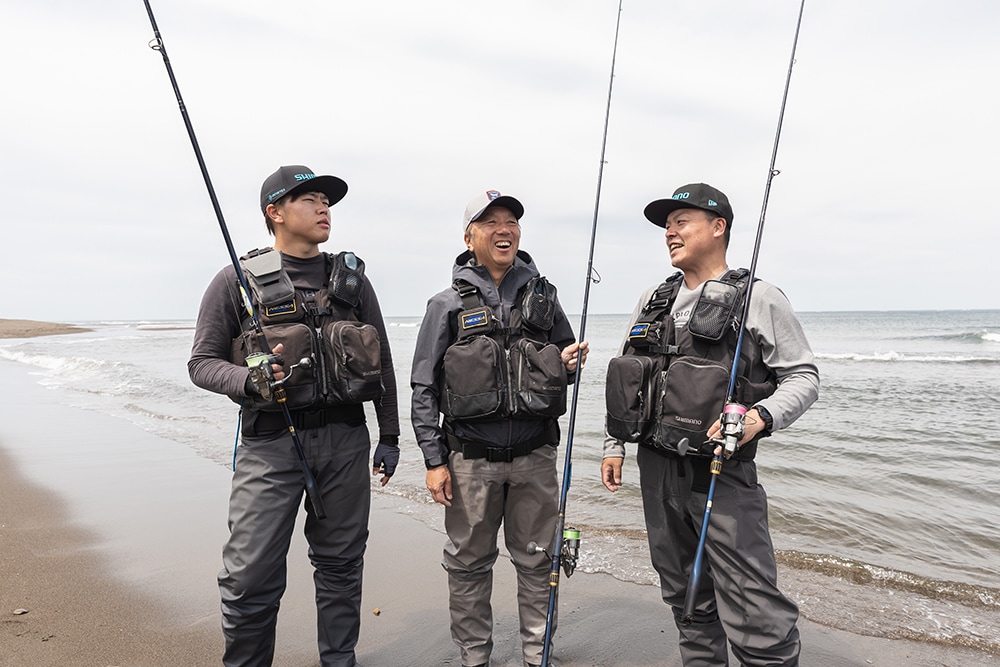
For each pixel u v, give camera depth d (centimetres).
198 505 468
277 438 216
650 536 217
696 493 199
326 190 242
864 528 420
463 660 239
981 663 249
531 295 239
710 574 207
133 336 4353
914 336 3494
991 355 1994
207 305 223
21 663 244
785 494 498
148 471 574
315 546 233
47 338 4022
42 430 784
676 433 194
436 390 241
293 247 234
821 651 259
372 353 225
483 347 227
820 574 340
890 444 679
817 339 3325
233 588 208
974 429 758
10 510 459
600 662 256
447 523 239
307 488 216
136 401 1060
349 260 237
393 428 254
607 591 324
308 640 271
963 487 514
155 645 262
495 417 227
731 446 177
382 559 370
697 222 212
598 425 803
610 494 501
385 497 493
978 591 314
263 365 200
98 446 688
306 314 225
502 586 333
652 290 237
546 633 206
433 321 240
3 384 1336
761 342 196
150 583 327
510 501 241
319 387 218
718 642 214
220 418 877
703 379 192
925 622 284
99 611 294
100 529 415
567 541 210
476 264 249
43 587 321
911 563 362
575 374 230
